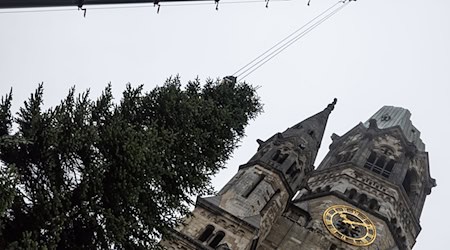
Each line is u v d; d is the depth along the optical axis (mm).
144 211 20375
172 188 22719
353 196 57312
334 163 65500
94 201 19250
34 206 17797
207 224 39219
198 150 23438
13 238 17750
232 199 41719
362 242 50781
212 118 24391
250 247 40094
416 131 73500
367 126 74625
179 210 22578
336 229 51281
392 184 58938
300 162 48781
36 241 16812
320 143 53531
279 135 50438
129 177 19438
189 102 23453
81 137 19078
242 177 44750
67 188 19031
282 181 45875
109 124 20875
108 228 18891
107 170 19438
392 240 54312
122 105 22766
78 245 19312
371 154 65062
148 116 23109
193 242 36969
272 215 44406
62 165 19375
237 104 27234
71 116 19781
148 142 20109
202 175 23078
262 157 47250
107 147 19828
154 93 23578
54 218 17578
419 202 63656
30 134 18422
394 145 66312
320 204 54938
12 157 18922
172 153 22359
